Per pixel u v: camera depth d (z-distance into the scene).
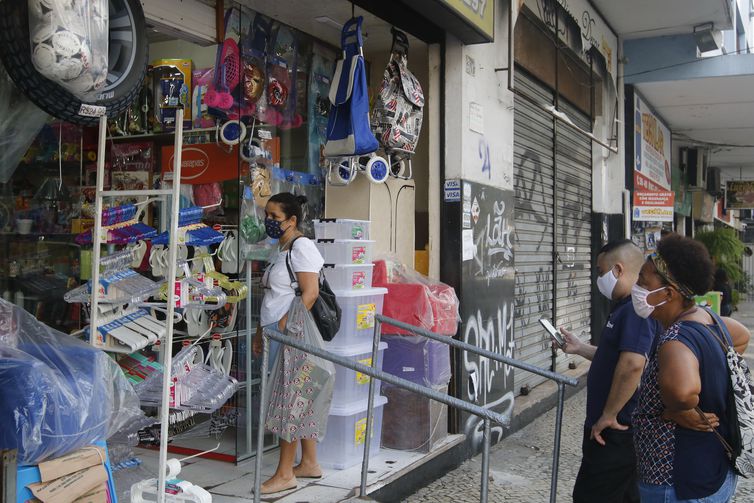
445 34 6.04
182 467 4.70
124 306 3.52
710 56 11.72
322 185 5.73
